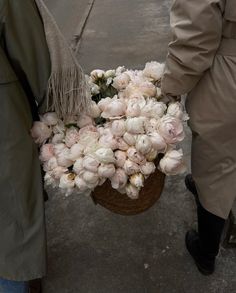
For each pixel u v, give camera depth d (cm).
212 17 108
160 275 163
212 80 123
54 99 116
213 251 153
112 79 136
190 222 183
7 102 110
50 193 206
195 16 109
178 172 118
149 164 115
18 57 108
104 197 129
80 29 483
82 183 114
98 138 119
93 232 184
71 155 116
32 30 107
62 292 162
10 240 126
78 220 191
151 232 181
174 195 197
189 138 233
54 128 123
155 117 120
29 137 118
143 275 164
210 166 134
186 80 122
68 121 124
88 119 124
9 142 114
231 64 118
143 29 450
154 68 134
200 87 128
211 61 119
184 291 156
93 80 138
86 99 118
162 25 454
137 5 546
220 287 156
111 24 488
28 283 150
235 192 132
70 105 117
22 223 124
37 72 113
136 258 171
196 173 139
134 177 113
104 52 405
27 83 118
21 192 120
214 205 136
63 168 119
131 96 126
